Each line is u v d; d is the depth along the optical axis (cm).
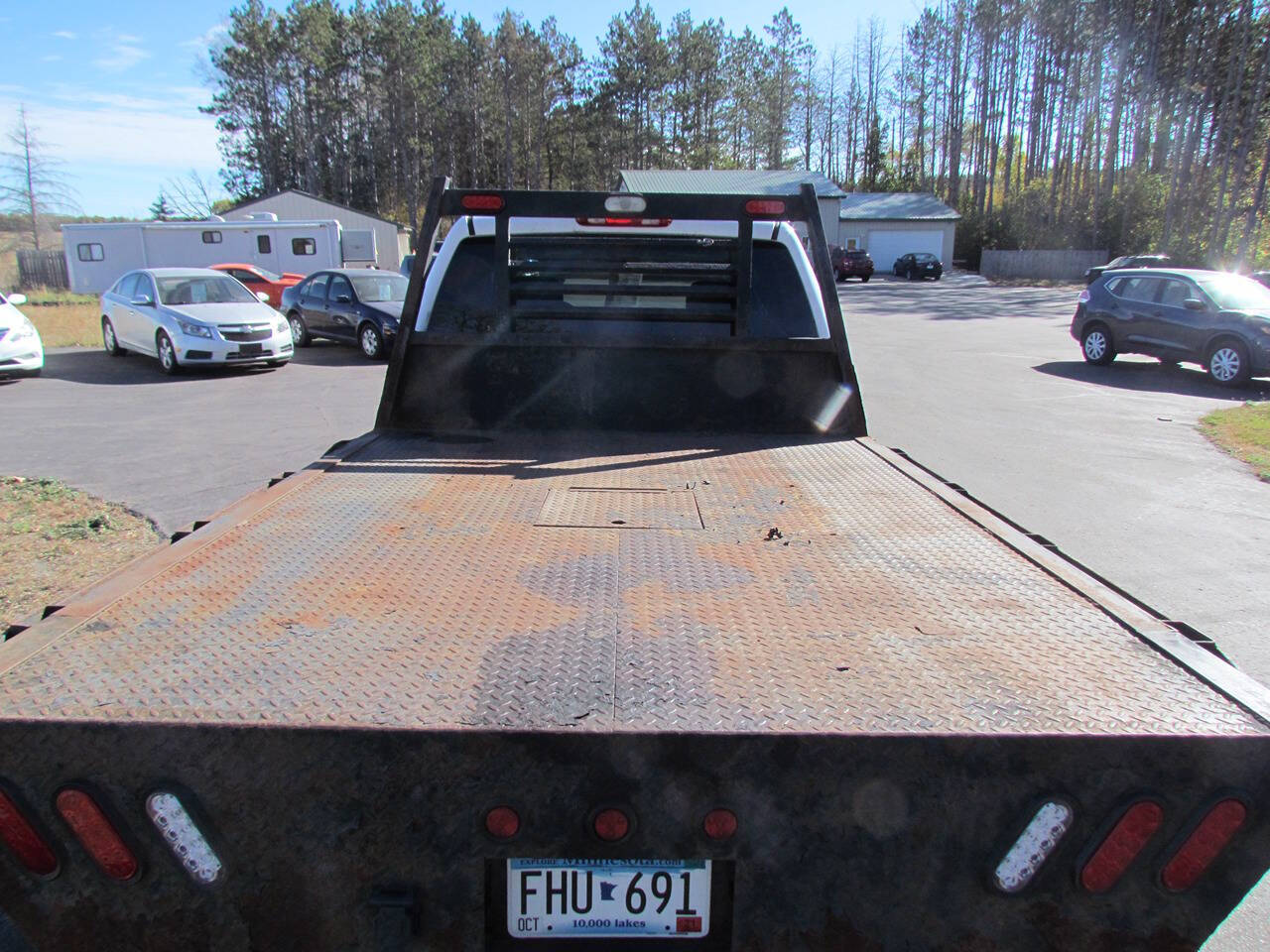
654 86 7050
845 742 133
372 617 173
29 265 3716
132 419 1040
